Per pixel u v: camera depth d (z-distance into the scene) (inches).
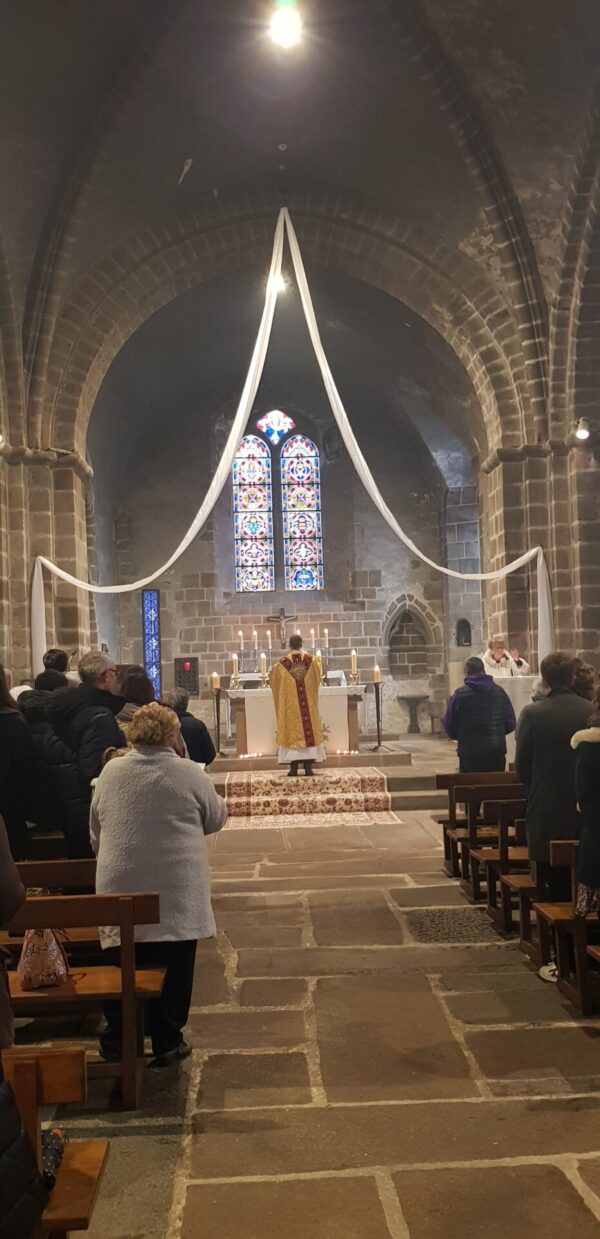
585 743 182.2
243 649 812.0
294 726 489.4
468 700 327.9
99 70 428.5
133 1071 149.2
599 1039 172.9
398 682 820.0
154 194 496.4
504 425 523.2
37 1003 151.6
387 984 205.9
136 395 730.8
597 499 506.6
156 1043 166.7
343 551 833.5
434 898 278.7
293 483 838.5
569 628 510.6
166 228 515.2
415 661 823.7
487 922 252.1
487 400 536.1
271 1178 127.5
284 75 445.1
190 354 725.9
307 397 830.5
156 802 167.2
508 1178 125.8
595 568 504.1
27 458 488.4
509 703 331.9
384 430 834.2
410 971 214.2
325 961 222.5
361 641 820.6
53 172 458.0
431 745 704.4
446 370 618.2
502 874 241.9
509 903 243.3
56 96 427.2
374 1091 153.9
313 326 457.7
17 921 149.6
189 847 167.3
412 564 824.9
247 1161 132.2
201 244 526.6
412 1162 130.7
